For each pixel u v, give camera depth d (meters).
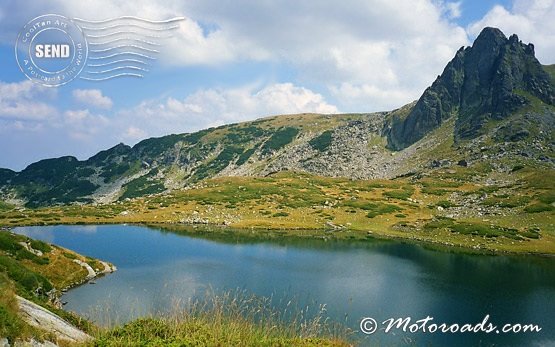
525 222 107.81
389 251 88.06
